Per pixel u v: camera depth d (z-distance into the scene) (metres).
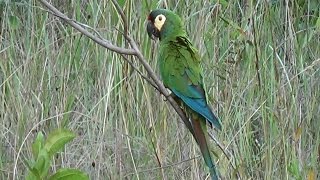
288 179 7.57
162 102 8.05
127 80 7.98
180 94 6.32
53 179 4.57
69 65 8.70
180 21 6.61
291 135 7.88
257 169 7.79
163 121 8.02
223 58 8.42
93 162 7.70
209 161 5.88
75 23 5.23
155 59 7.97
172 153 8.06
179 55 6.43
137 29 8.01
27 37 9.36
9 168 8.19
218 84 8.24
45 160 4.55
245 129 7.94
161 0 8.16
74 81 8.77
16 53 9.27
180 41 6.50
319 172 8.09
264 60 8.16
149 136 7.96
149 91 8.10
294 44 8.85
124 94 8.07
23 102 8.53
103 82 8.35
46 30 9.42
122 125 8.12
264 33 8.45
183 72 6.38
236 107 8.09
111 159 8.19
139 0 8.41
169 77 6.42
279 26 9.42
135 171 7.57
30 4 9.16
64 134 4.68
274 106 7.82
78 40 8.69
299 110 8.13
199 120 6.14
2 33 9.48
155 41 8.02
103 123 7.87
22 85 8.64
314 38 9.59
